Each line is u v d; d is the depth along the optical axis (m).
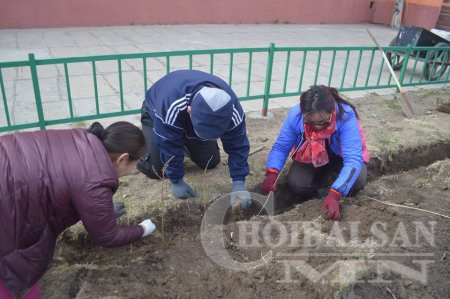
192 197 2.99
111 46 8.23
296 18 13.38
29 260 1.66
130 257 2.61
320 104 2.44
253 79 6.31
